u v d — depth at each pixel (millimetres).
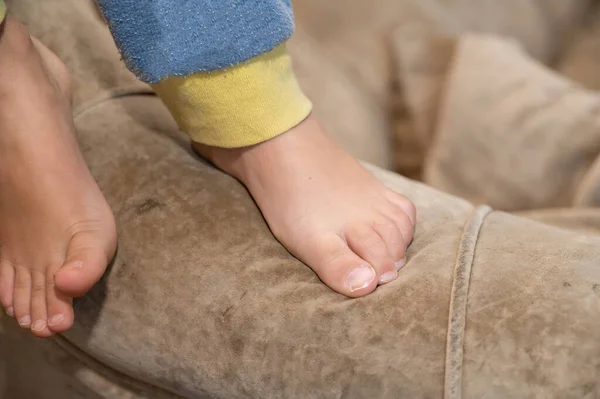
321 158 515
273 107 501
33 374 591
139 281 499
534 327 440
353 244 494
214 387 483
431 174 748
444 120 751
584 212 662
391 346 451
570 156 705
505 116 729
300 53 734
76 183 509
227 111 495
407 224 506
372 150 740
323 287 486
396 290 470
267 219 516
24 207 505
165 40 475
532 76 746
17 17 573
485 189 729
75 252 485
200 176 534
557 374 429
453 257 482
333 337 460
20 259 512
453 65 770
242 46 479
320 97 721
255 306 479
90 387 549
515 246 479
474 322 447
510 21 885
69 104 549
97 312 505
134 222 513
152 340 493
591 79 901
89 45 585
